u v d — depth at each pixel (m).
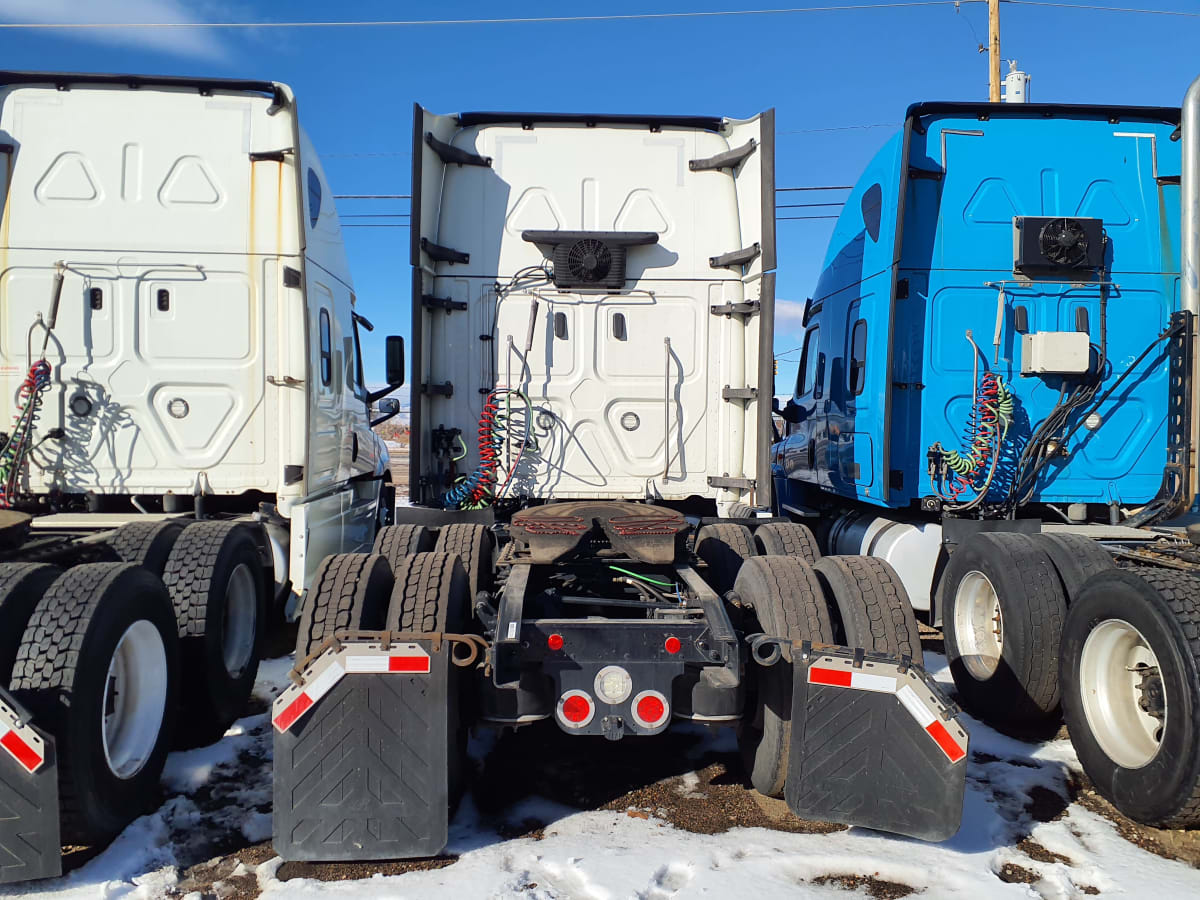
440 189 5.88
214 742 4.22
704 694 3.17
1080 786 3.79
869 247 6.61
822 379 7.98
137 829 3.26
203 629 4.11
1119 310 6.04
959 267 6.07
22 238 5.16
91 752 2.93
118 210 5.21
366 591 3.45
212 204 5.29
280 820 2.96
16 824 2.69
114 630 3.09
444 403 5.86
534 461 5.83
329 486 6.23
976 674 4.74
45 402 5.16
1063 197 6.09
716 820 3.39
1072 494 5.97
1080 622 3.76
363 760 2.98
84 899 2.77
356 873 2.98
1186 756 3.03
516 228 5.89
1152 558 3.86
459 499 5.68
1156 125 6.14
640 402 5.87
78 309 5.18
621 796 3.63
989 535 4.79
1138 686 3.54
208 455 5.30
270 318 5.34
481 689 3.21
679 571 4.05
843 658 3.09
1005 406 5.75
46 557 3.78
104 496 5.48
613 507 4.48
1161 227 6.05
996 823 3.34
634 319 5.88
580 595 4.26
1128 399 5.98
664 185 5.93
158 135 5.25
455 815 3.45
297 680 3.00
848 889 2.84
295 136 5.30
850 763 3.08
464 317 5.88
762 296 5.52
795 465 8.95
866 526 6.91
